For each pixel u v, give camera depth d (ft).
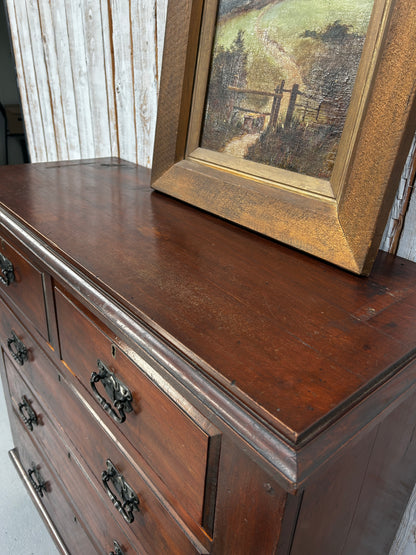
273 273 2.12
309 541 1.68
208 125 2.85
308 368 1.46
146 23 3.47
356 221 2.07
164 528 2.05
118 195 3.11
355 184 2.06
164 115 3.01
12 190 3.09
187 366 1.50
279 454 1.20
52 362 2.83
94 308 1.91
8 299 3.31
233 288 1.95
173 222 2.67
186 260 2.19
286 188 2.42
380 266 2.29
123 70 3.92
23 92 5.77
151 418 1.87
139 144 4.08
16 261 2.85
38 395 3.36
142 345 1.66
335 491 1.69
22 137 6.24
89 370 2.33
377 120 1.93
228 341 1.57
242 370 1.43
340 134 2.15
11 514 4.39
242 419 1.31
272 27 2.35
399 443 2.13
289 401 1.31
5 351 3.84
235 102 2.64
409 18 1.76
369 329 1.71
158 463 1.93
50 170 3.68
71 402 2.73
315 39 2.18
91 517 3.05
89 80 4.42
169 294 1.86
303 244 2.30
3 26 5.57
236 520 1.55
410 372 1.56
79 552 3.52
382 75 1.89
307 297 1.92
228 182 2.69
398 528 3.02
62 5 4.37
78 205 2.86
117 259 2.15
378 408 1.41
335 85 2.13
